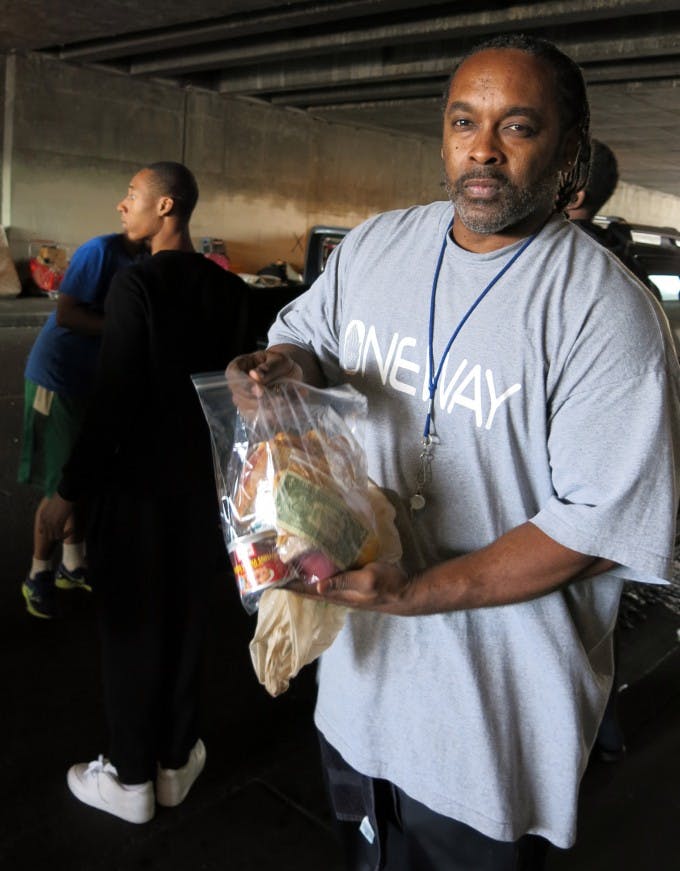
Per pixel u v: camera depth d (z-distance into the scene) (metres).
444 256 1.26
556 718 1.25
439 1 8.63
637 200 22.84
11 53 11.26
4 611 3.16
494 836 1.25
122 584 1.95
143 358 1.89
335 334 1.47
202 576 2.01
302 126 15.17
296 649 1.20
